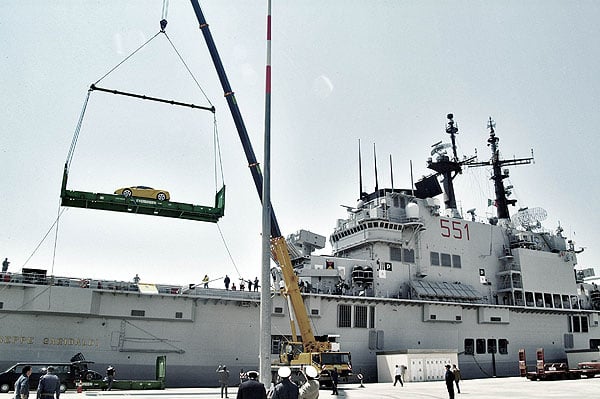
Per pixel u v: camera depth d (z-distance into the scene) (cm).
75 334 3884
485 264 5894
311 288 4831
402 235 5447
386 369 4697
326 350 3750
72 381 3316
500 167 6969
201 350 4222
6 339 3694
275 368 3631
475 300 5547
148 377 4006
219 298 4278
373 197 5769
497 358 5478
